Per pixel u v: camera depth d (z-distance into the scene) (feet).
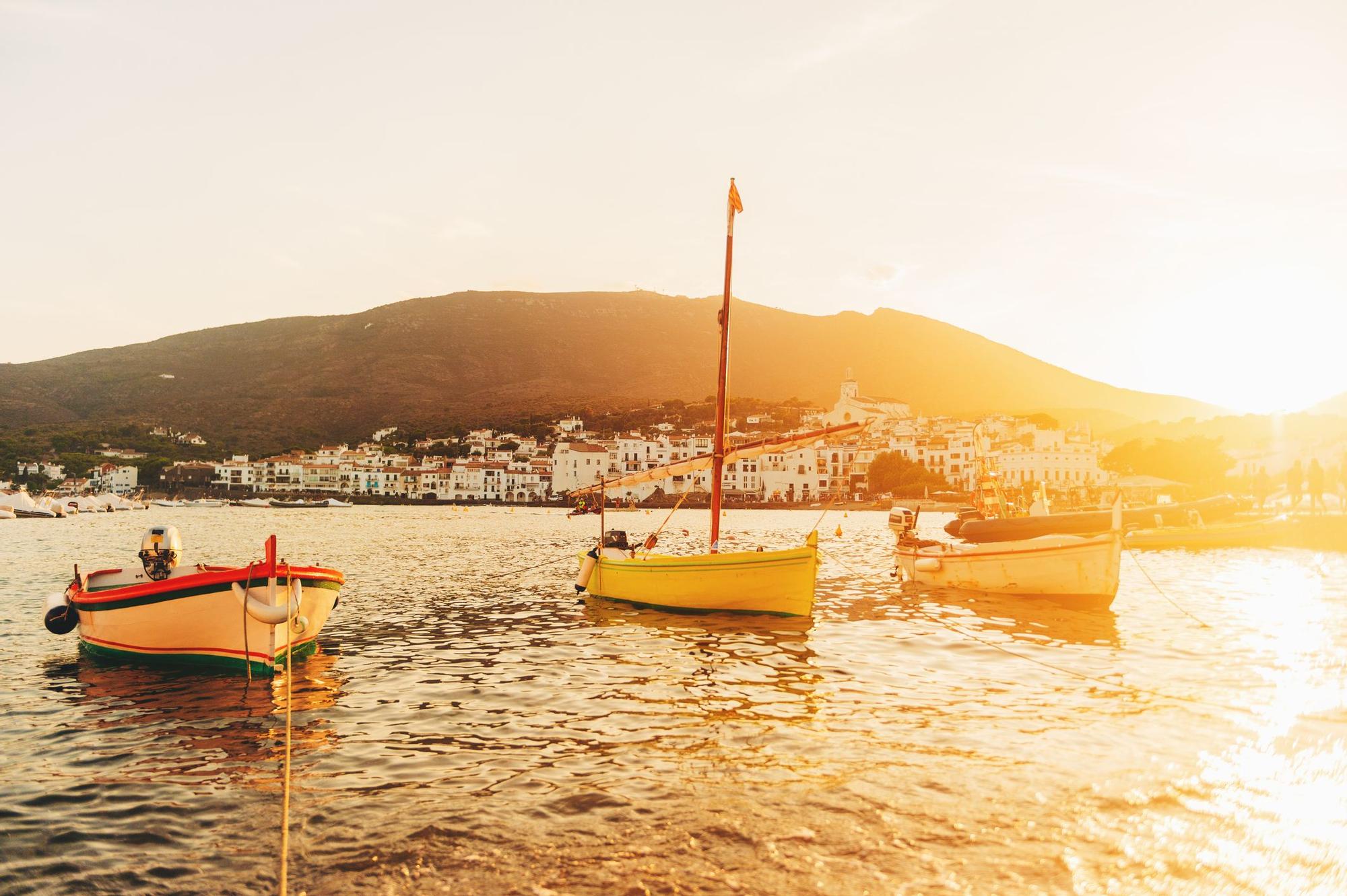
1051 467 545.03
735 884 24.93
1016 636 67.87
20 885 25.73
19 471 644.69
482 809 30.89
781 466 603.67
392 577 123.34
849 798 31.37
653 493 603.26
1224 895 24.29
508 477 650.84
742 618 79.05
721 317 90.84
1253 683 50.31
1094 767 34.76
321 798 32.32
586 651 63.21
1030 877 25.26
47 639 68.69
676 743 39.11
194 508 579.07
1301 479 176.76
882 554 165.27
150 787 33.86
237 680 53.21
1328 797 31.37
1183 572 116.16
